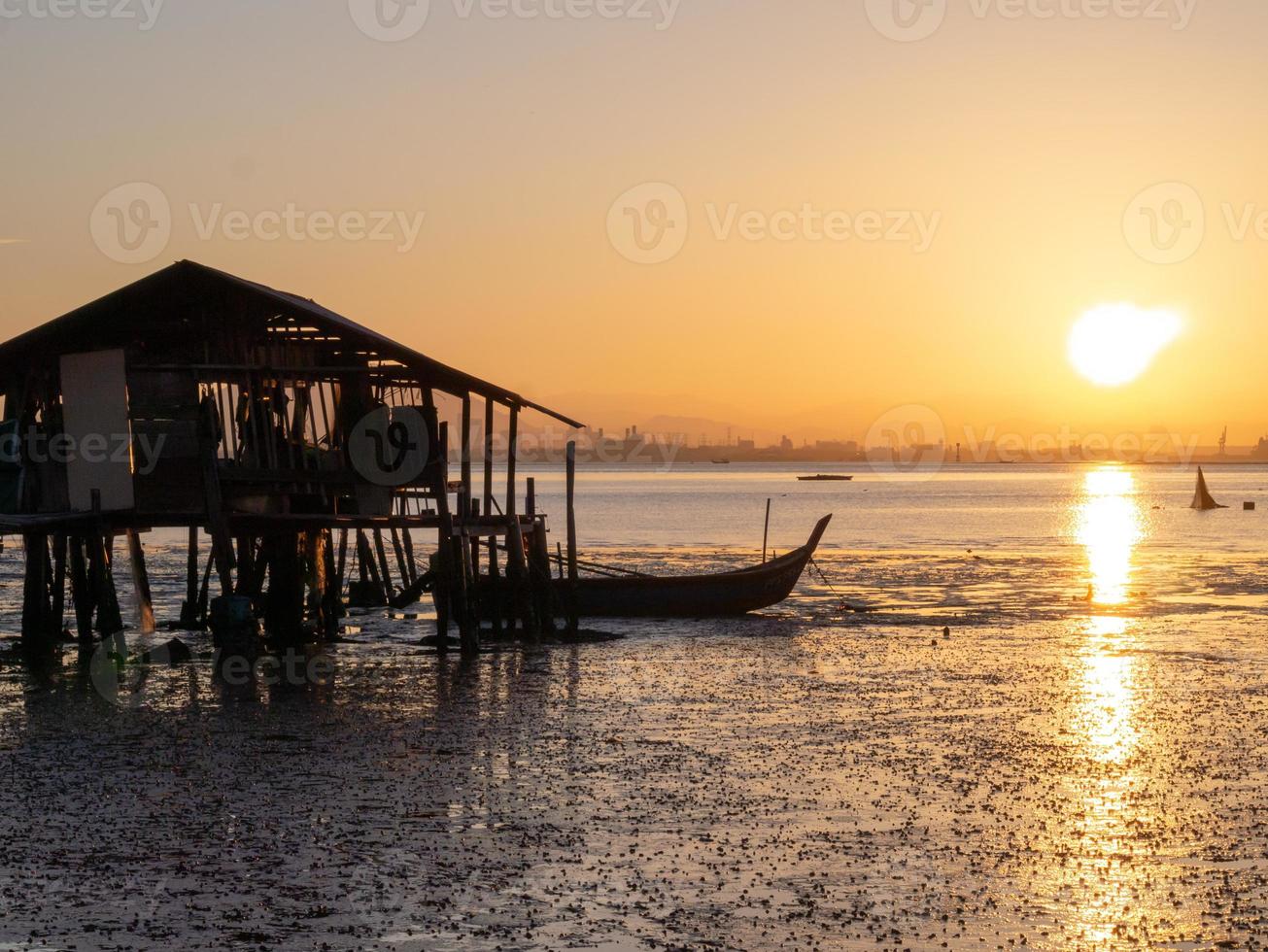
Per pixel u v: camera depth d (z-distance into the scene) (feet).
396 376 95.14
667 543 250.16
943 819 51.96
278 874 44.62
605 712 75.61
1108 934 39.68
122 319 91.86
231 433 91.97
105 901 41.98
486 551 224.74
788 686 85.25
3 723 72.08
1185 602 142.51
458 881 44.01
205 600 117.39
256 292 89.86
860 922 40.50
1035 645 106.63
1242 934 39.68
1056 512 420.77
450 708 76.84
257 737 68.13
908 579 173.06
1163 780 58.85
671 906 41.70
